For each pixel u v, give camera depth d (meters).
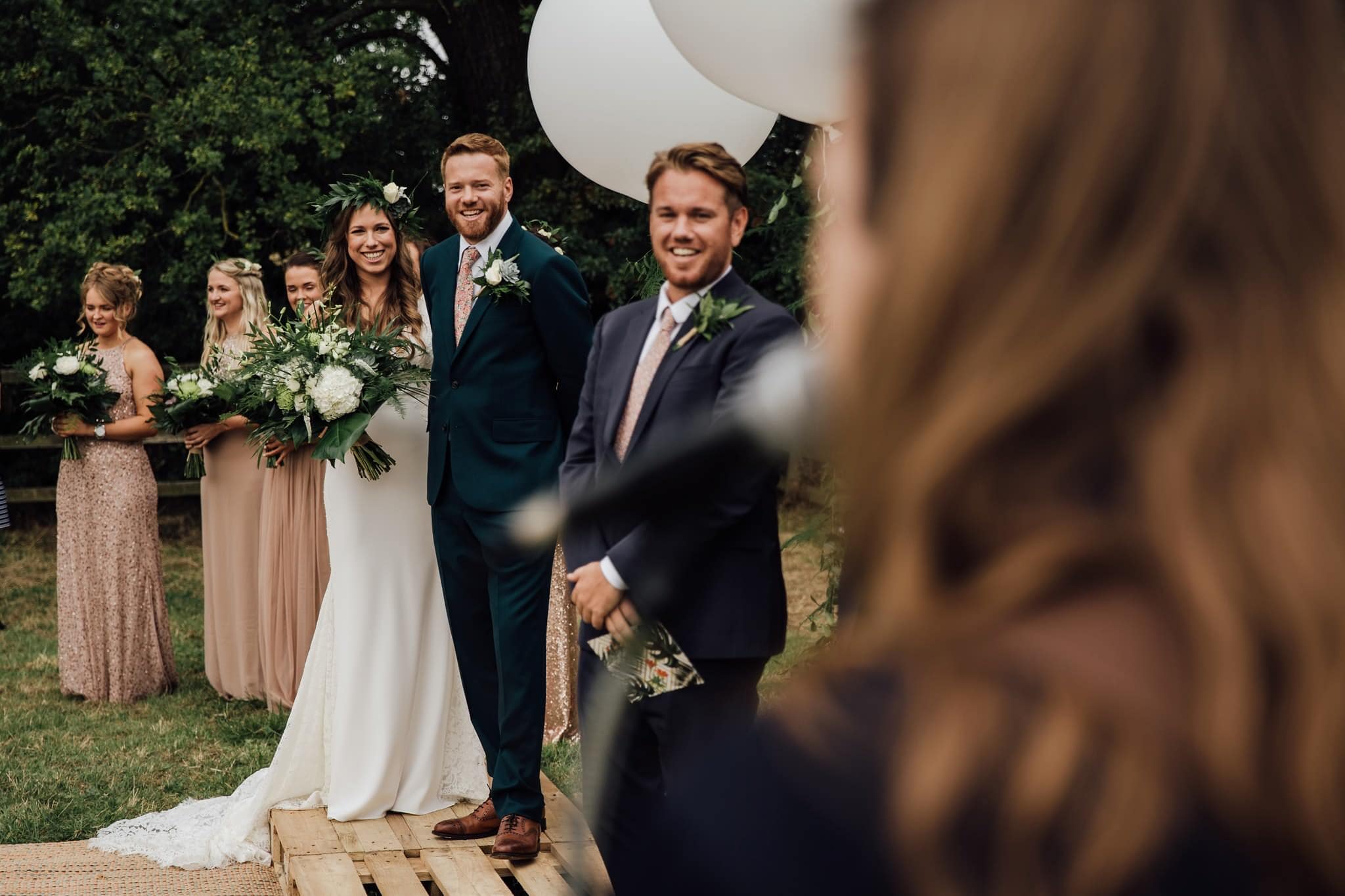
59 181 11.42
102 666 6.10
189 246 11.20
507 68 12.57
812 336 1.82
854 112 0.43
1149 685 0.37
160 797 4.75
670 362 2.83
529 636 3.67
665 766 2.59
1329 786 0.36
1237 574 0.37
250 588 6.00
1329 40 0.40
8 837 4.34
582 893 0.44
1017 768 0.36
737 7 2.45
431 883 3.69
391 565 3.98
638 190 3.60
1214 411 0.38
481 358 3.72
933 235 0.39
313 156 12.40
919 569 0.39
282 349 4.13
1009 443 0.38
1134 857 0.35
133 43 11.20
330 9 12.86
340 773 3.97
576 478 3.03
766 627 2.69
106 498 6.09
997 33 0.40
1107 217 0.39
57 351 6.04
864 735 0.38
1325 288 0.39
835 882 0.36
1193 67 0.39
